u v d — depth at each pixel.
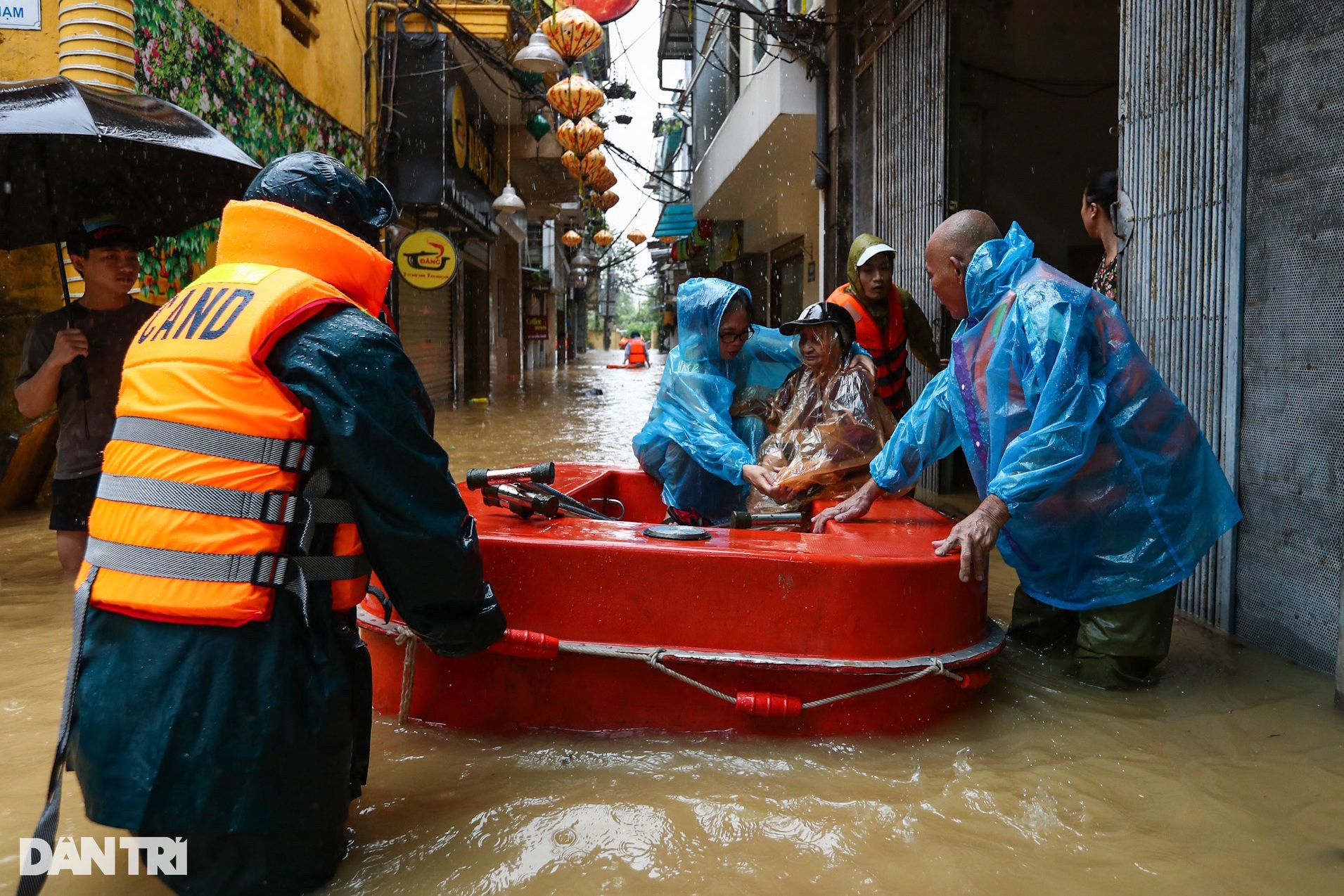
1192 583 4.04
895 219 8.03
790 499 3.63
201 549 1.83
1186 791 2.43
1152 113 4.25
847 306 5.75
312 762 1.92
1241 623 3.74
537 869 2.04
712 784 2.44
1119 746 2.71
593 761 2.58
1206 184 3.88
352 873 2.03
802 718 2.73
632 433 11.66
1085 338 2.99
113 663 1.83
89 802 1.80
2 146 4.53
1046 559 3.24
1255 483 3.65
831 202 10.14
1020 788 2.44
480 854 2.10
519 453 9.61
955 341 3.30
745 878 2.01
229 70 8.71
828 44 10.09
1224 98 3.77
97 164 4.82
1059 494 3.13
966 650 2.83
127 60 6.83
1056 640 3.61
